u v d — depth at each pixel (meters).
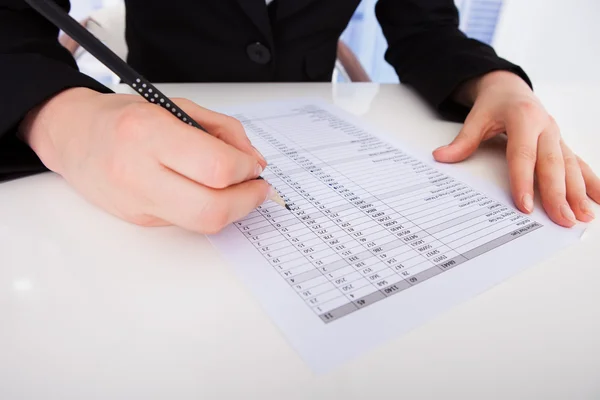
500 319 0.24
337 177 0.40
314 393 0.20
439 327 0.24
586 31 1.81
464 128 0.48
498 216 0.35
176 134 0.26
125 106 0.29
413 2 0.73
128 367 0.20
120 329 0.22
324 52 0.79
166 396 0.19
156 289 0.25
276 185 0.37
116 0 1.41
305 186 0.38
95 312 0.23
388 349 0.22
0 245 0.28
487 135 0.48
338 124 0.53
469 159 0.46
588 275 0.29
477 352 0.22
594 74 1.85
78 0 1.40
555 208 0.35
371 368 0.21
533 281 0.28
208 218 0.27
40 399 0.19
